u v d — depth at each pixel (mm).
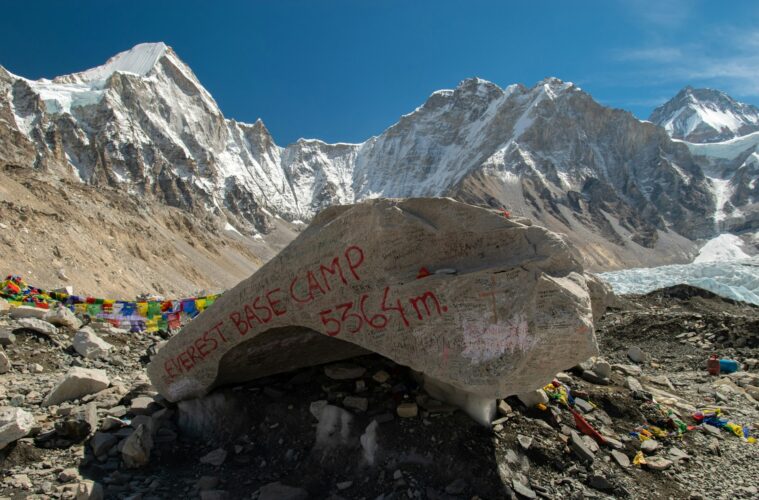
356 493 6375
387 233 6500
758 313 23188
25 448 6957
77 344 11289
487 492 6184
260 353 7766
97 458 7055
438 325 6254
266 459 7188
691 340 15102
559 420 7578
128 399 8742
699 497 6703
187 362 7902
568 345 5668
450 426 6809
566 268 6102
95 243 48094
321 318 6965
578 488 6488
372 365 8141
